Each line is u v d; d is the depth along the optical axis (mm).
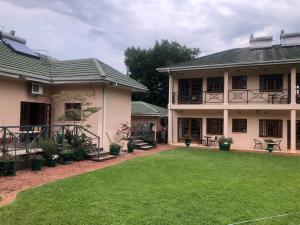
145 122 21125
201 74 19672
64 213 5453
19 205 5844
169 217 5363
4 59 12016
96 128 13406
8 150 9258
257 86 18078
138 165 10711
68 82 13227
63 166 10367
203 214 5555
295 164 11922
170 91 19594
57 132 12031
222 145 16688
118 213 5504
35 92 12742
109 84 13758
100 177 8500
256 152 16000
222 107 17734
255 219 5371
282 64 15969
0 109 11180
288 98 17172
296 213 5727
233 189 7418
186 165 10938
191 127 19969
